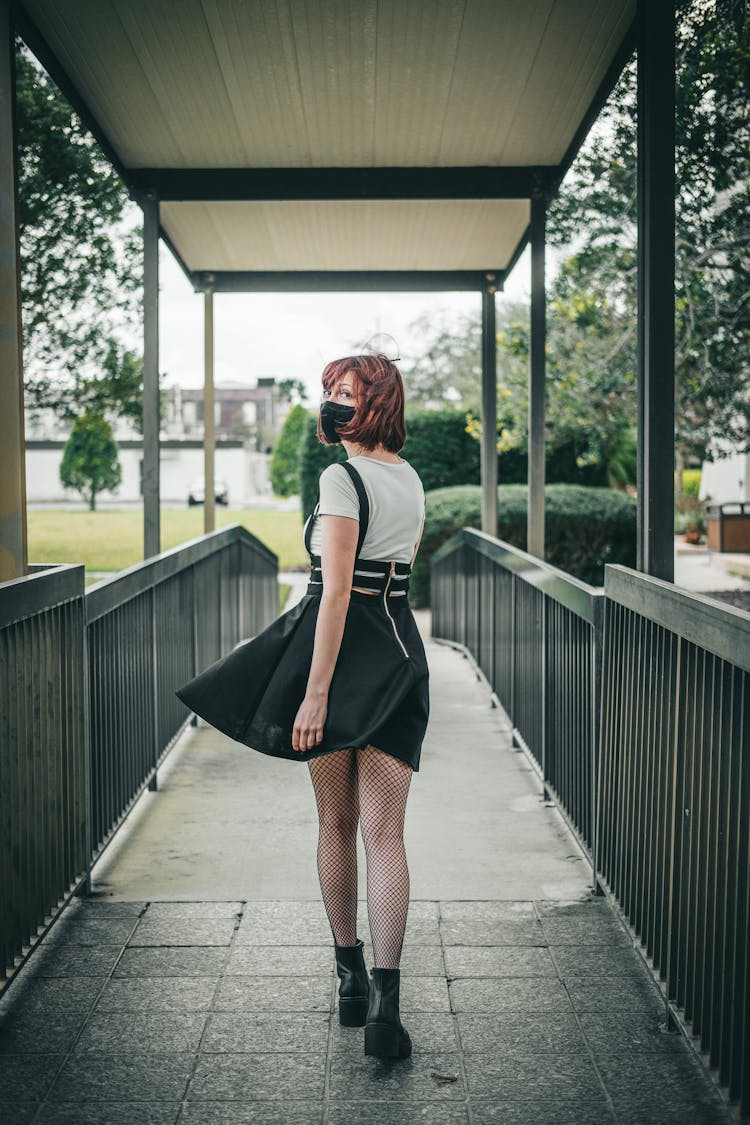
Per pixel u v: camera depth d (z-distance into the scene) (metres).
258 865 3.40
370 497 2.18
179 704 4.90
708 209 8.63
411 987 2.52
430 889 3.19
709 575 13.29
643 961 2.59
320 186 5.46
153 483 5.50
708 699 2.11
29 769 2.53
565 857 3.50
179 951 2.71
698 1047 2.12
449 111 4.70
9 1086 2.08
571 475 13.53
